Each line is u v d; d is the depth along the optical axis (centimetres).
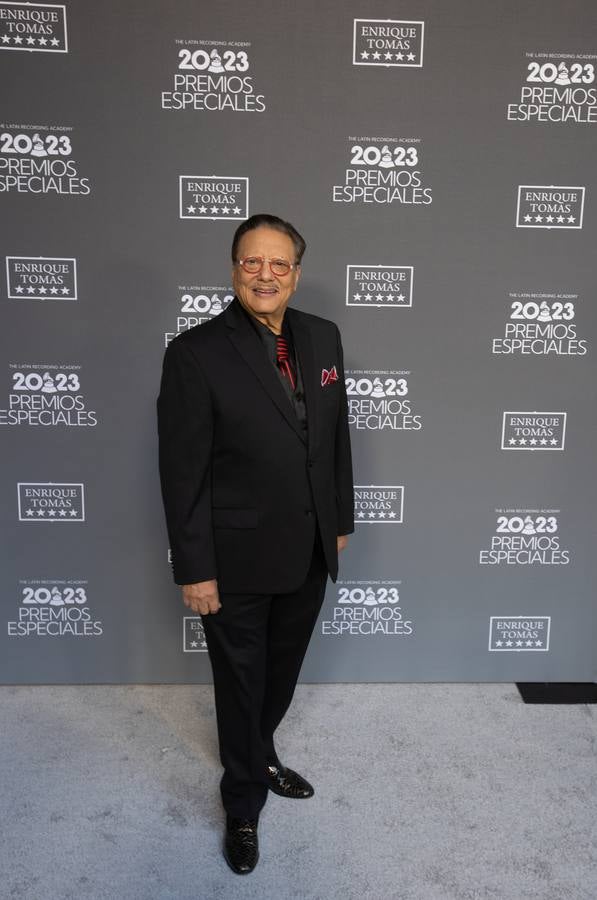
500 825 196
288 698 201
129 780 212
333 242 237
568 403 250
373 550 257
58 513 250
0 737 230
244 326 174
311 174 233
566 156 236
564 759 223
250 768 185
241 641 181
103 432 246
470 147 234
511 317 244
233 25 224
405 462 252
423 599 261
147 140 229
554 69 230
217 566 176
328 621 262
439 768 218
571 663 266
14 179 229
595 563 262
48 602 256
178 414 169
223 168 231
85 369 241
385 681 266
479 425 251
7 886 174
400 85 230
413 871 180
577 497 257
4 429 244
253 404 170
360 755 224
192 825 195
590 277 243
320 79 228
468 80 230
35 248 233
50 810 199
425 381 247
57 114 226
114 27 223
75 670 261
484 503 256
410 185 235
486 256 240
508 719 244
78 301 237
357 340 243
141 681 262
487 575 261
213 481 176
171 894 173
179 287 237
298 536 177
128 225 233
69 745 227
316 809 201
